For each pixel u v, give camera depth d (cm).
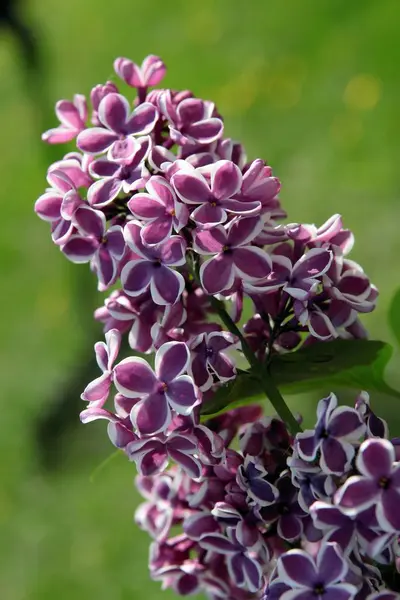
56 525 129
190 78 184
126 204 54
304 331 53
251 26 186
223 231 51
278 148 159
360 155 148
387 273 127
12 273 174
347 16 172
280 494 51
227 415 56
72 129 56
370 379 57
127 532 123
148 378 51
